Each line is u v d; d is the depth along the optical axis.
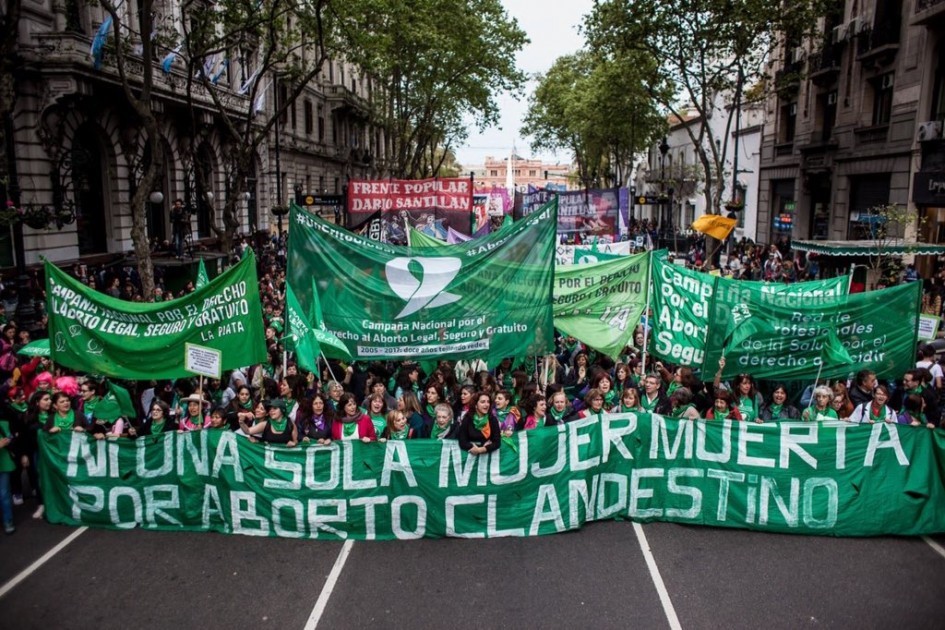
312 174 47.53
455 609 6.82
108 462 8.45
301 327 9.30
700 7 24.22
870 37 26.66
